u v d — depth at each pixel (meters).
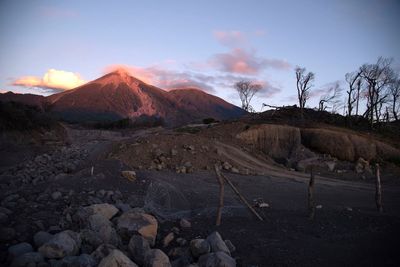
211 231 9.20
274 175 23.48
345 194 17.38
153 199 12.27
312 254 7.70
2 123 30.61
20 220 9.09
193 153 24.03
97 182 14.52
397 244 8.33
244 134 34.69
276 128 35.59
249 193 15.85
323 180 23.42
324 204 13.86
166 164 22.20
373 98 49.12
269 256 7.56
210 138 33.44
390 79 49.56
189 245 7.84
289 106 46.44
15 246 7.28
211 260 6.77
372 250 7.96
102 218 8.76
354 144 33.69
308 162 29.95
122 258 6.40
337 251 7.89
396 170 29.84
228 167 23.34
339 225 9.98
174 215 10.68
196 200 13.35
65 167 20.48
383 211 12.61
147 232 8.50
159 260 6.75
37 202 11.18
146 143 24.03
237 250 7.91
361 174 27.67
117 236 8.23
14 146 29.92
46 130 38.06
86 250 7.55
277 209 12.25
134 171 17.53
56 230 8.63
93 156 24.61
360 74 49.03
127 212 9.60
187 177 19.27
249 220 10.32
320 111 47.84
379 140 36.03
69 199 11.64
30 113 37.25
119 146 24.48
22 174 18.97
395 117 51.94
